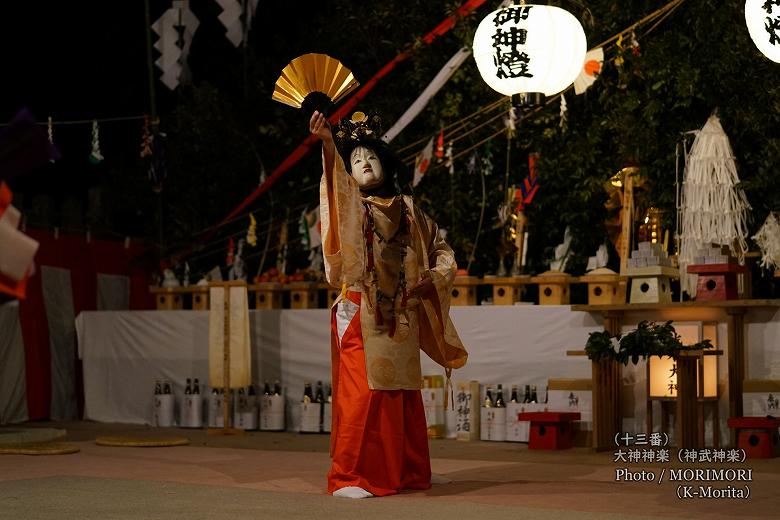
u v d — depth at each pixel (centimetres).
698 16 926
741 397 764
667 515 459
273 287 1009
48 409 1097
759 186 905
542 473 636
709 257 769
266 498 522
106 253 1178
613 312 805
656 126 965
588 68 842
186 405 1015
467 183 1117
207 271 1295
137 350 1066
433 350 600
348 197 538
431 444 845
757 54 912
